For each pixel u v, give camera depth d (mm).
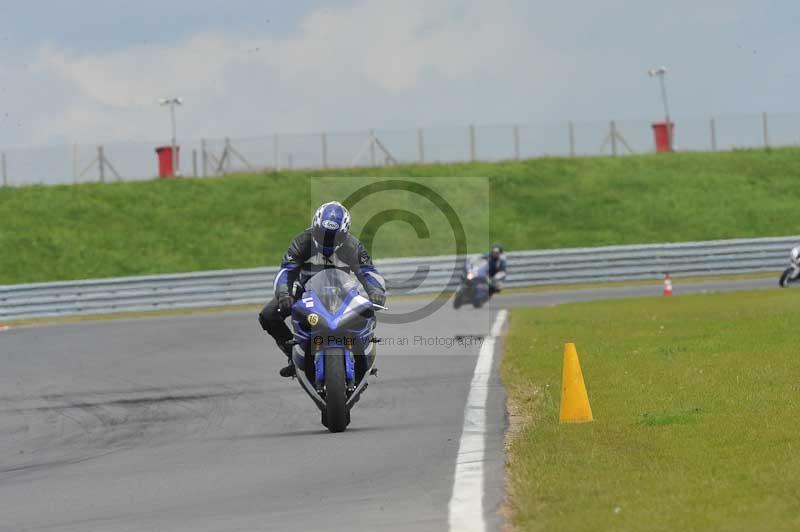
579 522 21234
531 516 22109
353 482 27438
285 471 29547
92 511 26062
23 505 27359
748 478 24234
